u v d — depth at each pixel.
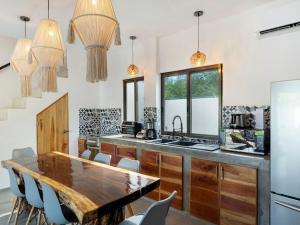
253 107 3.04
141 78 4.69
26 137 4.38
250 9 3.02
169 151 3.27
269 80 2.89
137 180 2.16
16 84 4.52
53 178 2.22
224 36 3.33
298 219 2.01
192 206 2.98
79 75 5.23
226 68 3.32
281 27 2.77
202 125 3.73
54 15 3.15
